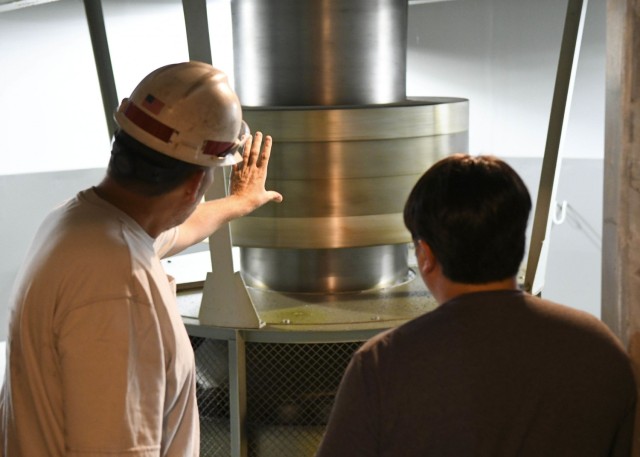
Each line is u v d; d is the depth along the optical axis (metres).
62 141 2.56
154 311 0.92
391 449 0.80
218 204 1.32
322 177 1.61
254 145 1.37
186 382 1.03
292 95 1.71
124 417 0.88
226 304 1.55
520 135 2.47
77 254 0.91
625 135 0.90
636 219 0.89
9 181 2.49
